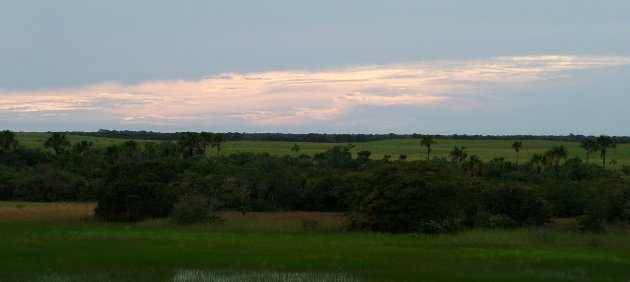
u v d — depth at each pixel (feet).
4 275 88.28
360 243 131.34
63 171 269.85
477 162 286.66
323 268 97.25
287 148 511.81
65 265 97.30
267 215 202.90
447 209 162.30
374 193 164.45
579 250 121.49
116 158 311.27
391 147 543.39
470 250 120.47
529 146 571.69
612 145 378.53
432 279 88.17
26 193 255.29
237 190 211.82
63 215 192.95
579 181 260.21
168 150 344.90
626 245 131.34
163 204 183.52
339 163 297.53
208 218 173.58
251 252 114.62
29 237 134.92
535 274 93.56
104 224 171.12
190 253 111.75
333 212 221.05
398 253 115.24
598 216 164.86
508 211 176.65
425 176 164.66
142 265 98.12
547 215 177.58
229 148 505.25
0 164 298.97
